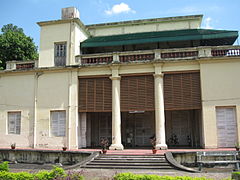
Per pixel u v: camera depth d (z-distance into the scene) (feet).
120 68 55.93
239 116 49.88
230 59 51.19
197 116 60.23
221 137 50.83
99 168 40.45
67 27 61.05
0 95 62.85
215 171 38.83
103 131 65.92
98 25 69.56
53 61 60.70
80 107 57.47
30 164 49.44
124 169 39.50
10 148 55.72
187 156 43.78
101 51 66.74
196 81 52.95
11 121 61.82
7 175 27.76
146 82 55.06
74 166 40.68
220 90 51.08
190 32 59.67
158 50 54.24
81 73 58.03
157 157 43.86
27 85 61.11
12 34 82.12
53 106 58.44
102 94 56.70
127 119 65.82
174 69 53.62
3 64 78.79
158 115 52.44
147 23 67.97
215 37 55.42
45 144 57.67
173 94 53.67
